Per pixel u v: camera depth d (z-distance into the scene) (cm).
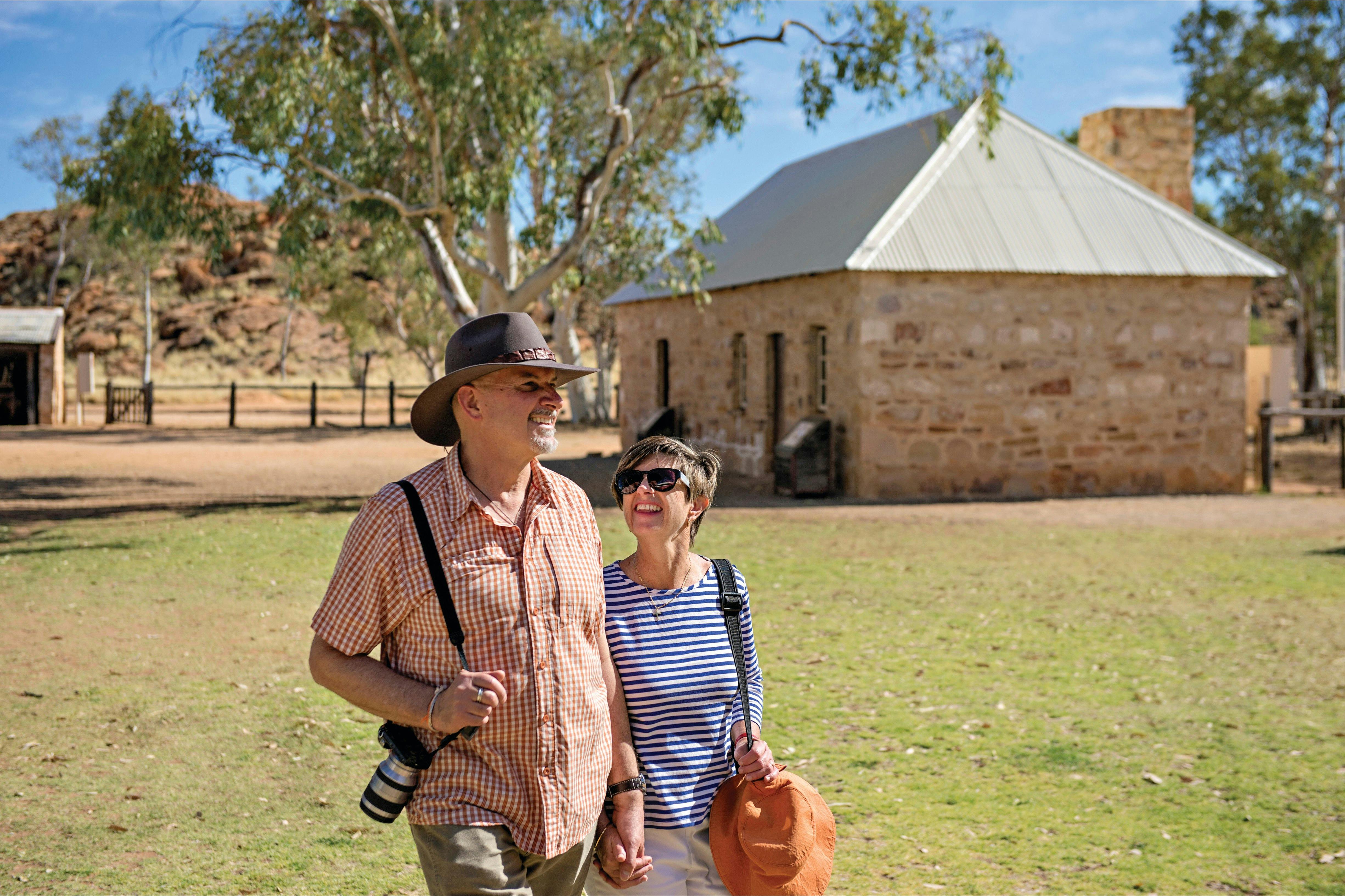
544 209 1655
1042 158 1759
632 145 1588
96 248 5500
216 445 2559
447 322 4084
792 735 554
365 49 1490
